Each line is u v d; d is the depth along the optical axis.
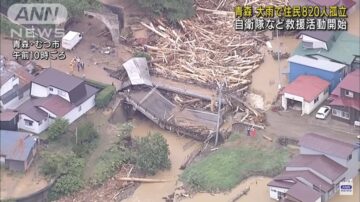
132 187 84.44
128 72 95.94
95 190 83.56
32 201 80.62
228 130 90.50
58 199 82.00
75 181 82.81
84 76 96.69
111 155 87.12
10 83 89.56
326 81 93.31
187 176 84.69
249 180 84.12
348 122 89.44
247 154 87.00
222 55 101.00
